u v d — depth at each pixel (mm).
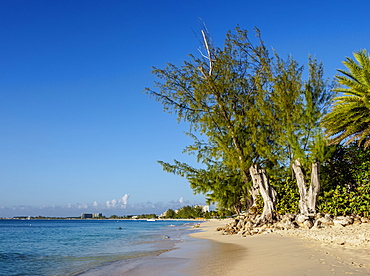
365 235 11672
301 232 16859
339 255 9617
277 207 22656
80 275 11570
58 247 26906
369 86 17406
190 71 26688
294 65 22609
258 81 24453
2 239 39500
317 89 21047
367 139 17516
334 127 18047
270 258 10828
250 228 23484
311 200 19578
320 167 20047
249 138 24734
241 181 27953
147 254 17469
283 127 21359
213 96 26375
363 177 17641
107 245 26750
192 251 17000
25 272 13820
